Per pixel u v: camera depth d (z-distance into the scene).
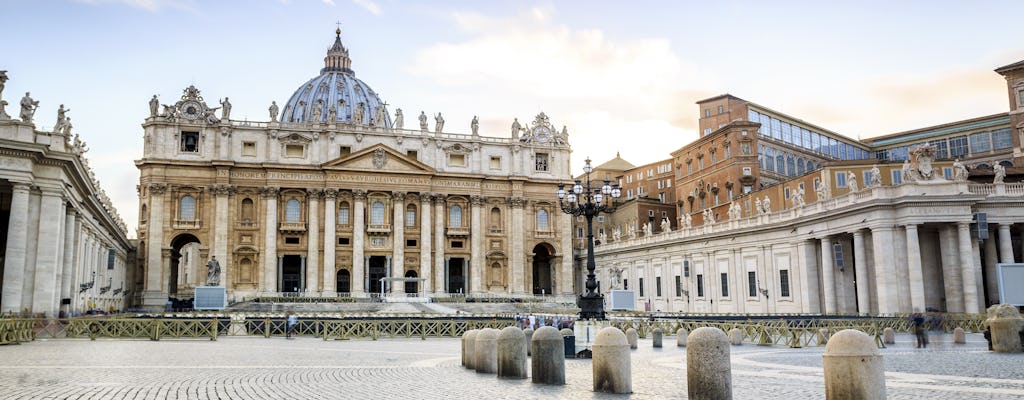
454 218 111.44
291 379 20.88
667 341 41.25
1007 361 24.50
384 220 106.88
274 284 100.69
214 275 87.69
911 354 28.03
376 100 175.38
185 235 100.94
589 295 36.00
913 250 54.81
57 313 46.41
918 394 16.38
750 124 98.56
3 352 29.66
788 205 86.56
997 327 28.88
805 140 111.75
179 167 99.44
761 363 25.27
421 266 107.06
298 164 103.12
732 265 79.12
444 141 111.50
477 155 112.69
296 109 168.38
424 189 108.38
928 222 55.22
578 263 122.56
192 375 21.73
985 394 16.33
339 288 106.38
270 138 103.56
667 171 133.38
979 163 97.94
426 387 18.88
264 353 31.23
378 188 106.31
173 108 101.00
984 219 54.56
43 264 43.75
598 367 17.64
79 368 23.36
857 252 60.25
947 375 20.28
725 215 101.00
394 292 105.31
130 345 35.78
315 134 105.31
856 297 65.88
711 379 14.68
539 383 19.31
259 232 101.75
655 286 95.81
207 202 100.44
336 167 104.19
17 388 18.19
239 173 101.62
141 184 99.94
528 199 114.62
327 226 103.38
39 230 43.84
